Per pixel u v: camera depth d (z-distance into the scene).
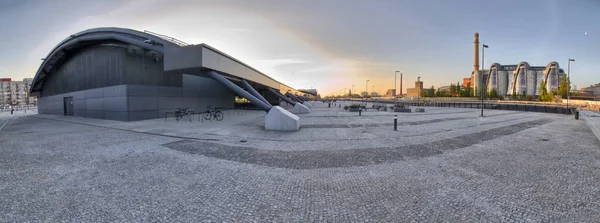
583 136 11.72
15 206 4.23
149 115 21.38
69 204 4.31
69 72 27.47
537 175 5.85
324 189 5.03
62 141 10.59
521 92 134.75
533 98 80.00
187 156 7.84
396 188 5.05
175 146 9.43
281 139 10.81
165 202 4.40
